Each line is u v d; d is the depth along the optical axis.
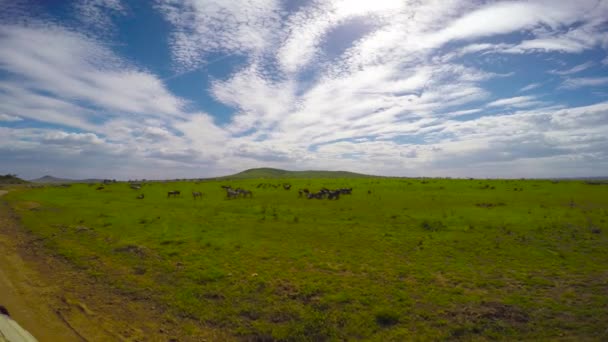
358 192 46.06
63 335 9.28
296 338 9.29
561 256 16.31
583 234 20.34
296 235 21.31
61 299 11.77
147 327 9.96
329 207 33.50
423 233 21.50
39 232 22.67
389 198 39.00
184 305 11.35
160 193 51.28
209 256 16.58
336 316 10.35
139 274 14.38
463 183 52.56
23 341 6.61
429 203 34.50
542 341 8.80
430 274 13.95
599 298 11.30
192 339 9.37
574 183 50.00
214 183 70.38
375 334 9.39
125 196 47.09
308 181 68.06
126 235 21.25
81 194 49.84
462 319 10.09
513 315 10.21
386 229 22.94
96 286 13.11
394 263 15.48
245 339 9.37
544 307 10.74
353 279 13.48
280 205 35.41
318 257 16.45
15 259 16.56
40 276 14.16
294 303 11.38
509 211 28.34
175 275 14.03
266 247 18.33
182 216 28.88
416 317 10.27
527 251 17.20
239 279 13.46
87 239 20.34
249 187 59.28
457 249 17.78
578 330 9.27
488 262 15.56
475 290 12.30
